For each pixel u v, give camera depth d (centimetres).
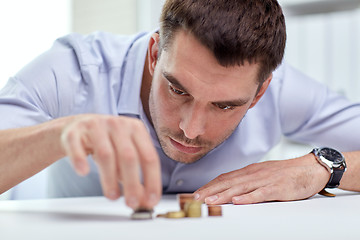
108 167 65
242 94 99
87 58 134
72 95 130
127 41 145
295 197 113
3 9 331
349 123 149
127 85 133
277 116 150
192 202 77
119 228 63
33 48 338
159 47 107
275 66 106
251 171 121
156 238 56
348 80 285
